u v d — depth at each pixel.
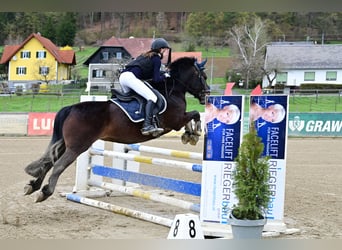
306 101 31.12
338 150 16.75
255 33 38.56
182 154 6.60
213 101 5.76
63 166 6.34
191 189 6.07
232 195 5.67
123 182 8.90
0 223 6.27
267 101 5.67
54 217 6.71
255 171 5.07
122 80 6.67
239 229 5.06
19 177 10.40
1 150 15.76
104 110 6.52
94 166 8.34
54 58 39.53
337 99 31.55
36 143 18.12
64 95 32.38
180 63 7.11
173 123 6.94
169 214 7.15
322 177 10.84
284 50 39.84
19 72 39.62
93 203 7.37
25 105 30.02
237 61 38.03
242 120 5.65
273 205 5.73
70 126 6.40
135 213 6.52
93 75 35.97
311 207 7.58
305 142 19.64
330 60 39.03
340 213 7.15
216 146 5.74
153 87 6.84
